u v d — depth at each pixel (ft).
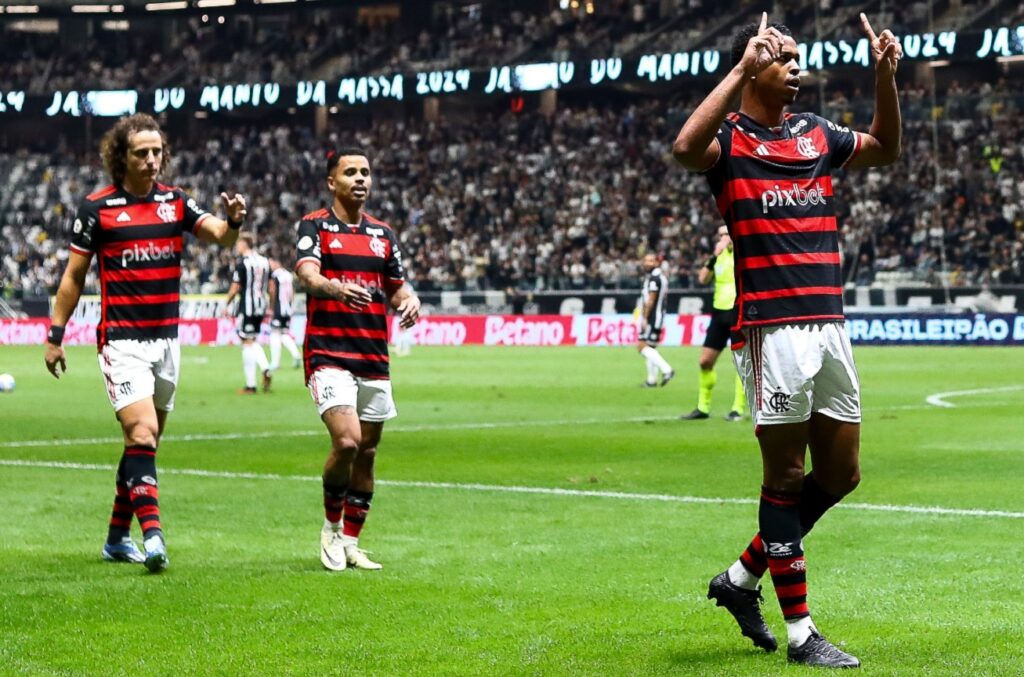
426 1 305.94
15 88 311.27
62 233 299.17
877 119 31.09
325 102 280.92
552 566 40.27
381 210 291.99
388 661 29.14
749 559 29.68
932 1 250.78
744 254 29.58
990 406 99.96
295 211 297.53
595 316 220.23
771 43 28.17
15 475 63.98
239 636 31.65
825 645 28.53
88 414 100.42
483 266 264.31
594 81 262.06
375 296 41.39
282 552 43.60
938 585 36.55
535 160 285.23
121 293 41.37
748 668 28.19
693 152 28.50
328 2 301.43
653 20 278.05
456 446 76.02
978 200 246.06
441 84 272.72
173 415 99.04
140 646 30.68
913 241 242.78
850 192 250.78
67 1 305.12
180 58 313.12
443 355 190.70
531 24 290.15
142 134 41.11
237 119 323.78
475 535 46.14
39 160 313.12
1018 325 194.70
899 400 106.22
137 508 40.11
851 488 30.50
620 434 82.74
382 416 41.14
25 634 31.91
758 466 65.77
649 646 30.32
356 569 40.22
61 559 42.47
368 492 40.70
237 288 122.62
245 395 120.78
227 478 62.54
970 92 261.85
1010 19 244.42
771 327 29.17
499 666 28.55
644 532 46.34
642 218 265.54
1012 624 31.78
